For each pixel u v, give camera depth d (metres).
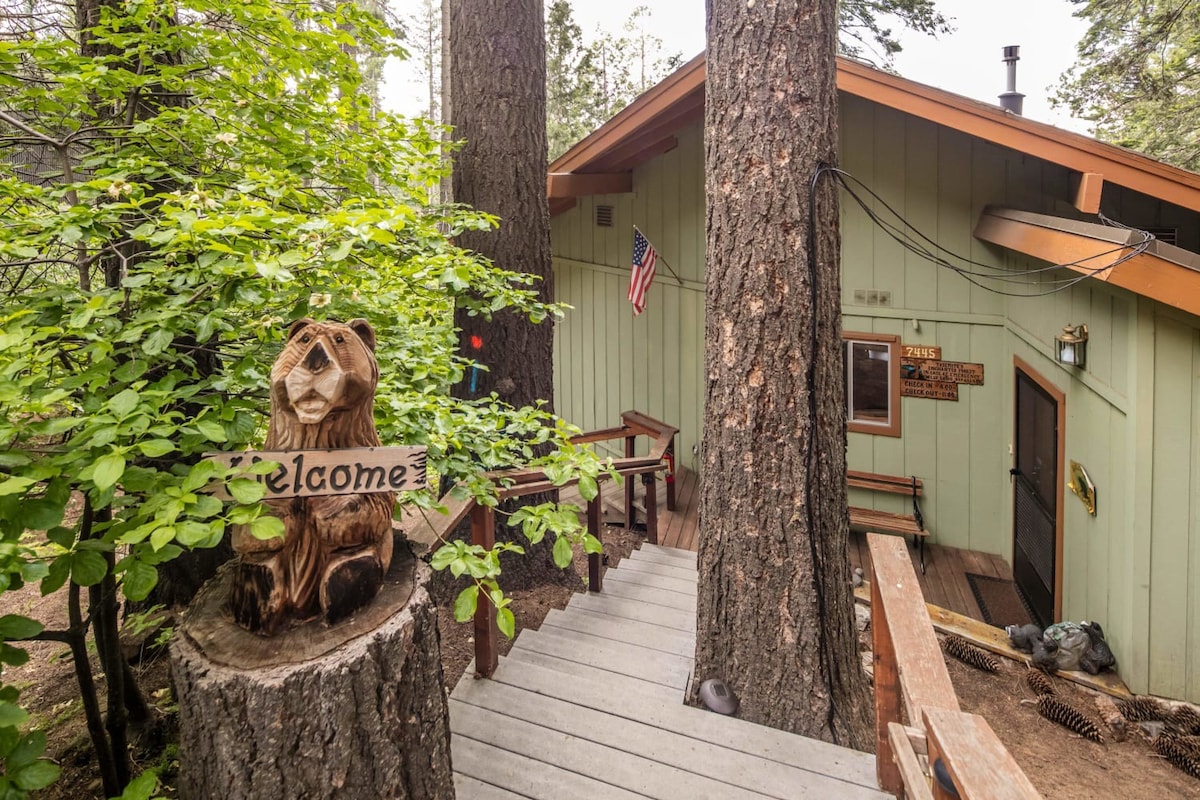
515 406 4.67
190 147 2.64
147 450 1.37
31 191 2.07
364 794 1.60
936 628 4.84
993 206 5.61
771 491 3.04
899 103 4.86
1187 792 3.31
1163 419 3.73
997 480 6.05
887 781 2.46
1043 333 5.09
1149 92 12.37
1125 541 3.93
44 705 3.18
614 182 7.73
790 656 3.00
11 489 1.22
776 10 2.97
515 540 4.75
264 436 2.34
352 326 1.70
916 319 6.13
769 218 3.01
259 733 1.50
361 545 1.73
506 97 4.61
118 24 2.47
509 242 4.65
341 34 2.80
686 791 2.45
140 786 1.39
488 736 2.74
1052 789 3.33
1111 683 4.04
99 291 1.85
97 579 1.41
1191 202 4.00
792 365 3.02
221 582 1.92
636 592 4.38
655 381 7.92
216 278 1.83
